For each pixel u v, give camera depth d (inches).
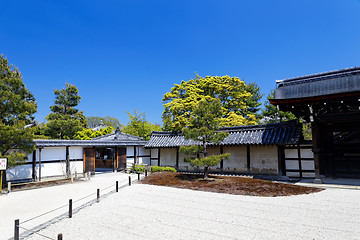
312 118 577.9
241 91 1217.4
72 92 1592.0
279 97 633.0
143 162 989.2
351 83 543.5
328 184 560.7
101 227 319.6
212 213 369.4
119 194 501.0
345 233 283.1
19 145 557.9
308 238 273.0
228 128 807.1
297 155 700.0
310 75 625.6
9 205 426.9
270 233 289.1
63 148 737.6
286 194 473.1
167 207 405.4
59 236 231.5
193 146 633.6
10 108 550.0
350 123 663.1
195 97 1114.1
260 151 735.7
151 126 1390.3
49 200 461.4
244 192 495.8
